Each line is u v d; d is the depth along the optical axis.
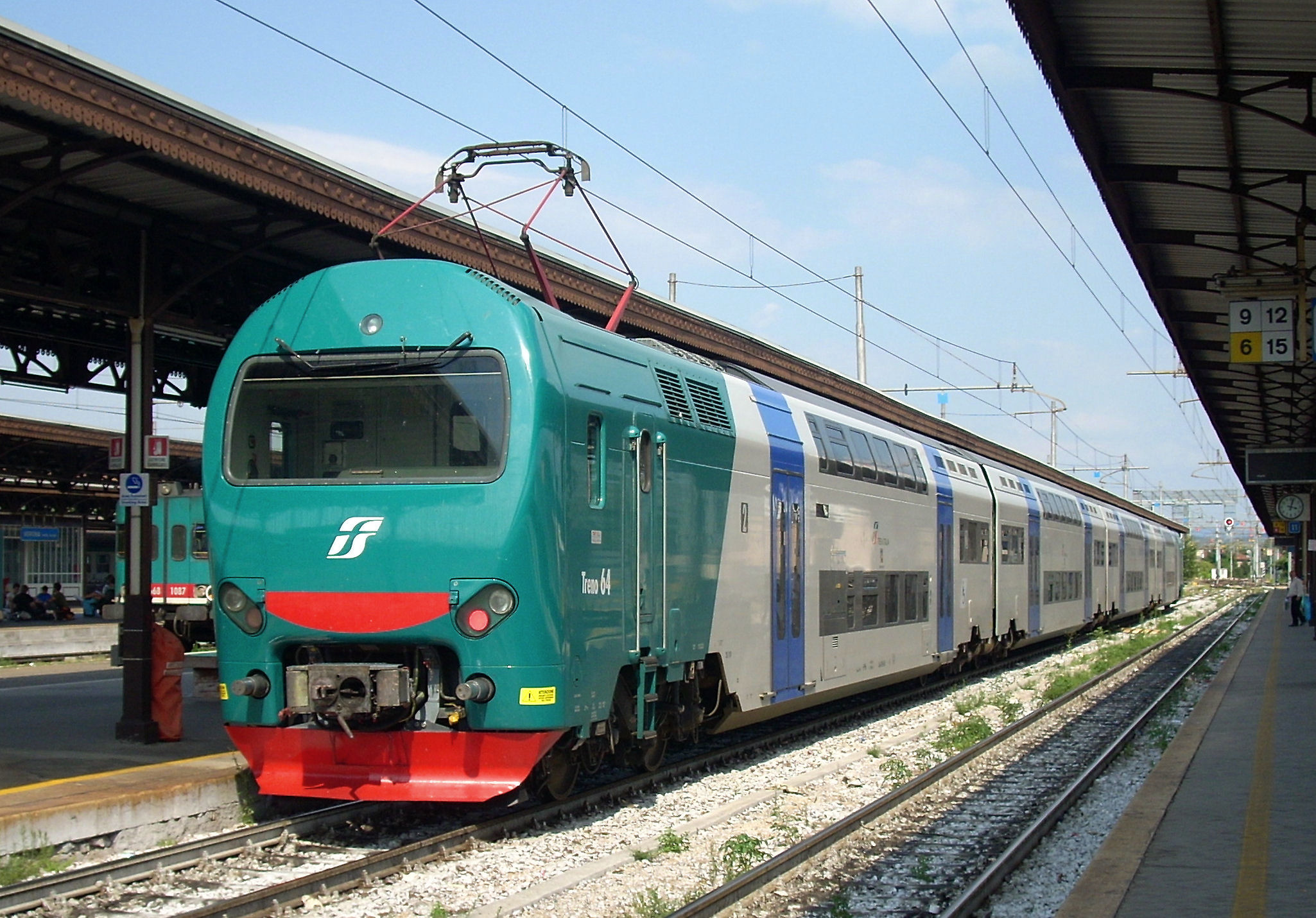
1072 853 8.98
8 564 37.47
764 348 19.48
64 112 8.58
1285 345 15.58
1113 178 14.11
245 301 14.16
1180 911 6.86
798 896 7.80
